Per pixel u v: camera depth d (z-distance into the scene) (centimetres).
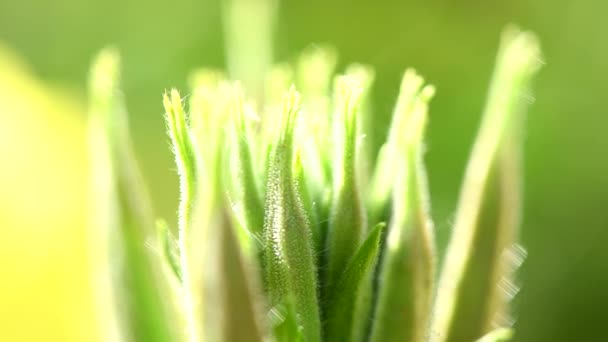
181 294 11
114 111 13
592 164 38
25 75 30
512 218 13
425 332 11
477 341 12
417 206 11
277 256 11
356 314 11
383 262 11
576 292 37
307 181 11
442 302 12
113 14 40
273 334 11
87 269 27
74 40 40
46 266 26
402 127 11
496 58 39
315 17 40
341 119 11
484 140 13
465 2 39
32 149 28
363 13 40
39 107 28
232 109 11
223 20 40
